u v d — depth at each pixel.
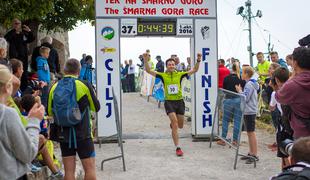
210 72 10.10
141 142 9.94
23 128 3.10
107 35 9.77
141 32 9.87
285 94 4.20
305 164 2.67
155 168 7.66
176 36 9.95
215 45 10.07
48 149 6.38
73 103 5.28
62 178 6.19
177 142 8.62
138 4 9.81
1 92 3.12
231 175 7.20
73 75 5.54
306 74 4.15
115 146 9.52
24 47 9.63
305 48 4.20
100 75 9.80
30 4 11.59
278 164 7.88
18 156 3.09
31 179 5.60
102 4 9.74
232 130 8.53
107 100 9.82
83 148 5.39
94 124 10.17
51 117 5.54
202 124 10.09
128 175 7.23
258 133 11.03
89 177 5.39
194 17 9.98
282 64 10.95
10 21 11.26
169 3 9.89
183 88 13.89
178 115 8.84
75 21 15.91
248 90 7.82
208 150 9.09
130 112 15.29
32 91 8.41
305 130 4.14
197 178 7.04
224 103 8.95
